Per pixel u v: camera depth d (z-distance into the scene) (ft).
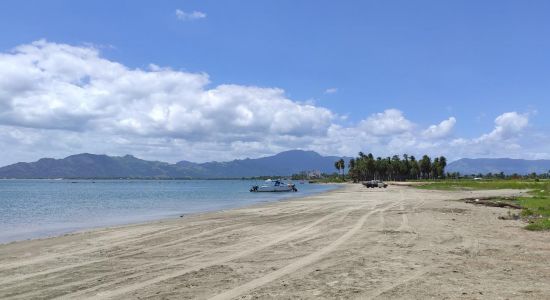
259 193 305.73
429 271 35.01
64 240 57.93
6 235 72.54
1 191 361.71
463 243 49.52
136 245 52.24
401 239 53.06
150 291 29.99
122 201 199.31
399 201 138.51
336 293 28.66
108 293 29.66
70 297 28.81
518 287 29.73
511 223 70.54
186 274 35.22
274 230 64.95
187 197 243.60
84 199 221.46
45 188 475.31
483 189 250.57
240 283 31.83
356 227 66.74
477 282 31.24
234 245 50.55
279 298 27.63
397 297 27.53
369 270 35.60
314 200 160.86
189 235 60.85
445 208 104.73
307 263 38.93
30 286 31.94
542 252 43.50
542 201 118.21
